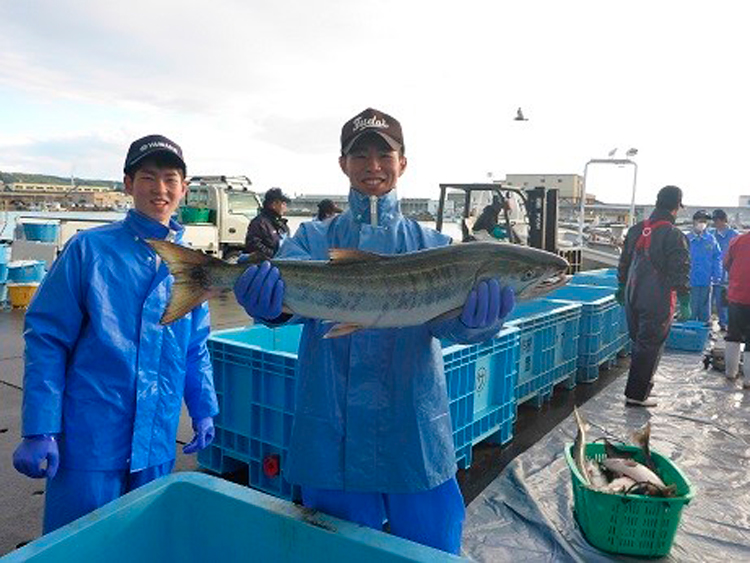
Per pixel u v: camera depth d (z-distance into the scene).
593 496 3.70
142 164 2.68
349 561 1.82
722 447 5.56
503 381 5.41
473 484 4.62
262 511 1.96
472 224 11.92
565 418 6.38
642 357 6.68
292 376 4.12
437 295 2.36
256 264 2.32
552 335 6.89
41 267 11.79
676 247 6.44
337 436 2.27
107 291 2.56
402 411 2.27
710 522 4.09
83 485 2.52
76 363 2.54
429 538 2.35
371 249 2.47
